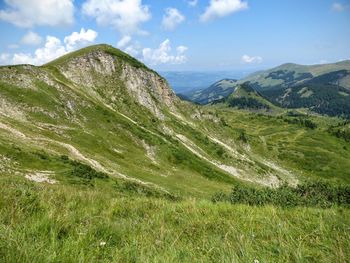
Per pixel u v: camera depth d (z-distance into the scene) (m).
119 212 9.54
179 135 167.75
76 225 7.44
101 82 168.12
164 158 130.12
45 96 119.00
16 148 72.19
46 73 132.62
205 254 6.26
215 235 7.31
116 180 76.38
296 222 8.40
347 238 6.73
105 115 132.50
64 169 71.75
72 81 159.88
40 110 112.19
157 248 6.41
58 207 8.75
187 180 117.31
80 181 65.81
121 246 6.64
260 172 169.75
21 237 5.79
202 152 163.88
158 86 188.88
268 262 5.66
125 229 7.66
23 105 110.25
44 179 62.41
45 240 6.04
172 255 5.86
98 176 74.06
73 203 9.61
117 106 159.38
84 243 6.20
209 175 132.75
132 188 72.31
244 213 9.45
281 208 10.24
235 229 7.52
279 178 176.12
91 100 141.25
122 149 120.38
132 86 174.75
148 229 7.84
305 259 5.84
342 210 9.52
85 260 5.51
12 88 114.31
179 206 10.23
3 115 100.62
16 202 7.94
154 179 103.88
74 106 124.88
